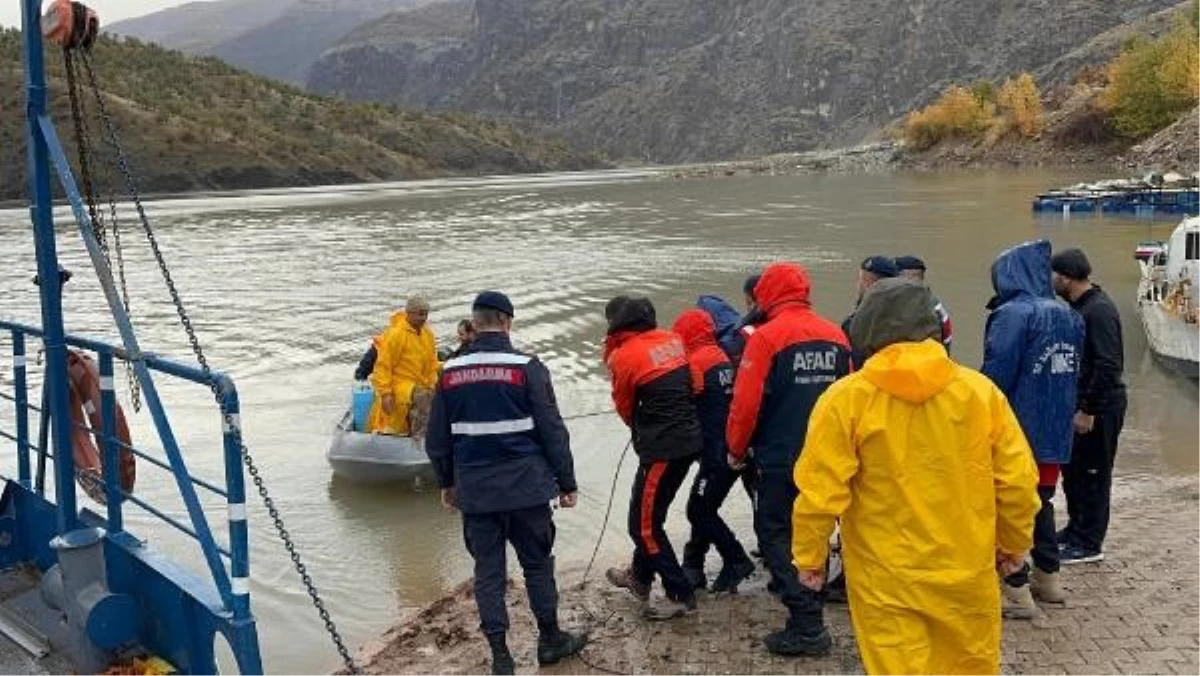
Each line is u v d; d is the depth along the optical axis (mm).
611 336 6527
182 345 20375
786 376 5758
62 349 5527
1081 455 6840
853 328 4133
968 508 3957
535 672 5977
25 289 30031
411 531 9859
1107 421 6684
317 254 37812
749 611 6562
